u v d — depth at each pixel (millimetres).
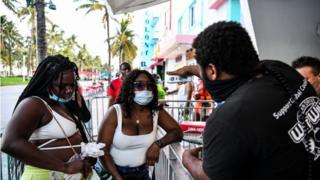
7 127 1831
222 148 1187
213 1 9922
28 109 1879
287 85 1269
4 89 40156
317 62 2537
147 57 38812
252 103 1186
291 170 1152
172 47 14078
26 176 1934
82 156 2068
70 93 2078
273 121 1156
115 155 2691
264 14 4652
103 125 2680
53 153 2010
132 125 2670
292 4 4691
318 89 2494
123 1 4953
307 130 1195
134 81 2637
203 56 1317
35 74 2031
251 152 1155
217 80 1337
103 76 68500
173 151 2637
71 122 2121
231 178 1187
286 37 4719
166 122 2957
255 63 1302
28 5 9484
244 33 1297
